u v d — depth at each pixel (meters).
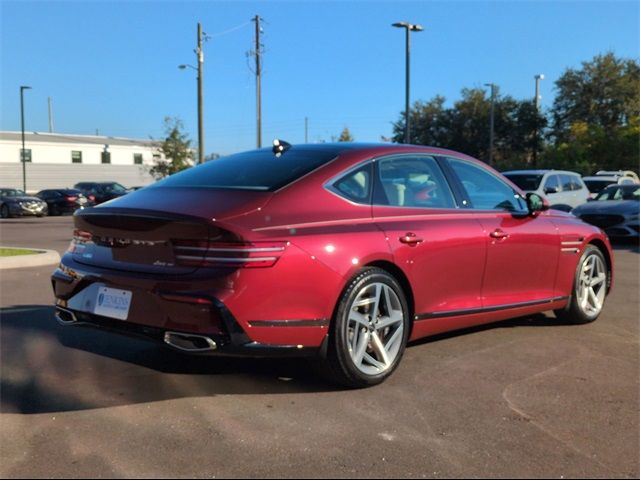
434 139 59.22
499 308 5.17
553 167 44.12
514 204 5.58
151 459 3.15
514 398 4.04
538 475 3.03
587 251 6.04
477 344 5.34
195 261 3.65
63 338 5.45
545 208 5.54
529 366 4.73
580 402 4.00
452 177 5.05
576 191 16.17
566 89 59.94
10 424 3.60
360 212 4.26
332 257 3.90
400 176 4.67
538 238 5.46
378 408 3.84
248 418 3.67
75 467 3.07
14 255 10.39
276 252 3.68
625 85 56.38
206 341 3.58
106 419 3.66
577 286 5.95
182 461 3.13
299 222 3.88
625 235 13.14
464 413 3.78
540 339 5.54
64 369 4.59
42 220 27.58
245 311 3.60
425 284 4.53
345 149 4.57
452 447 3.31
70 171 56.94
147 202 4.03
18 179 53.94
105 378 4.39
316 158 4.42
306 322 3.81
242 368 4.61
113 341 5.36
